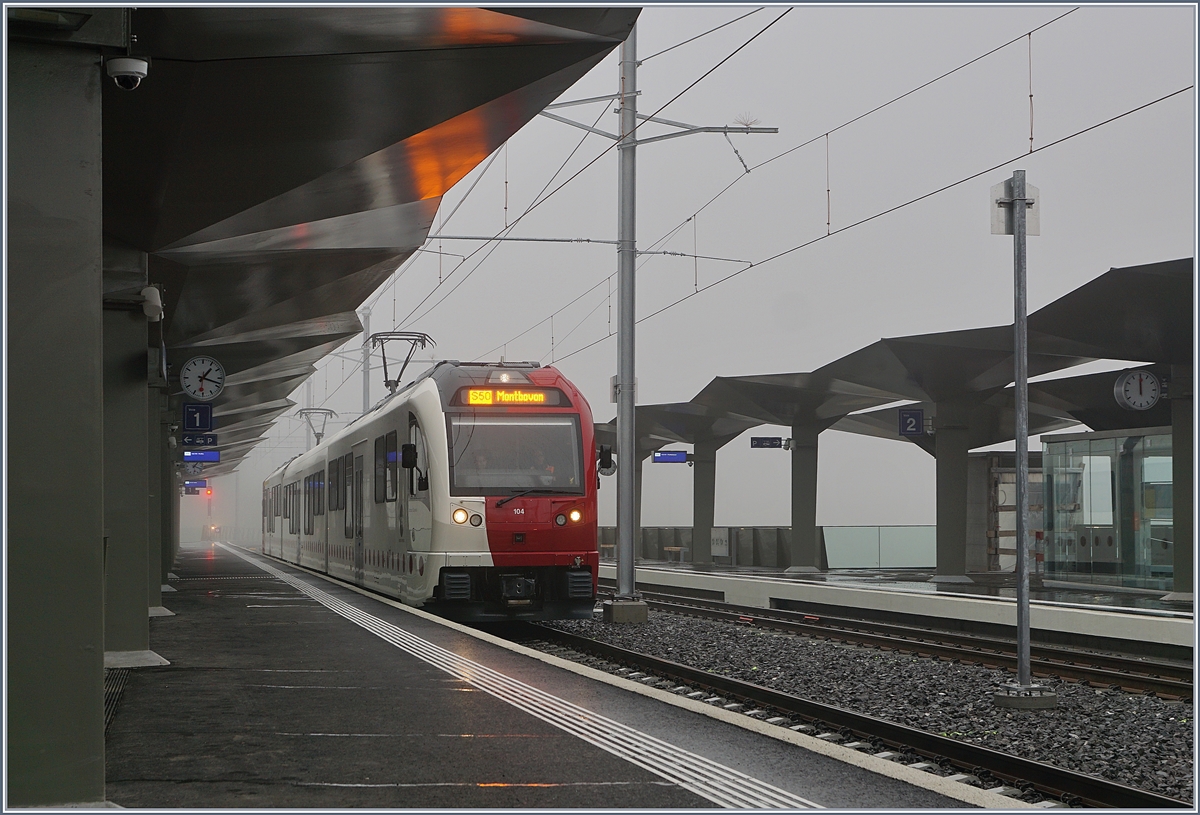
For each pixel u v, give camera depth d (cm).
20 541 545
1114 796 722
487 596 1636
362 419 2336
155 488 1722
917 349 2397
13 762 539
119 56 589
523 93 1040
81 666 550
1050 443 2469
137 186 1184
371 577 2098
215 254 1519
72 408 555
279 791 621
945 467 2586
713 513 3706
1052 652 1504
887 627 1839
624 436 1897
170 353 2408
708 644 1623
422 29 873
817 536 3356
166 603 1894
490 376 1702
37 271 553
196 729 791
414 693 943
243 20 834
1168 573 2166
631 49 1820
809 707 1057
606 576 3353
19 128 553
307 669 1090
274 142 1106
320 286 1897
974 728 999
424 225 1645
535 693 943
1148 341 1970
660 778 648
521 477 1650
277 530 4225
